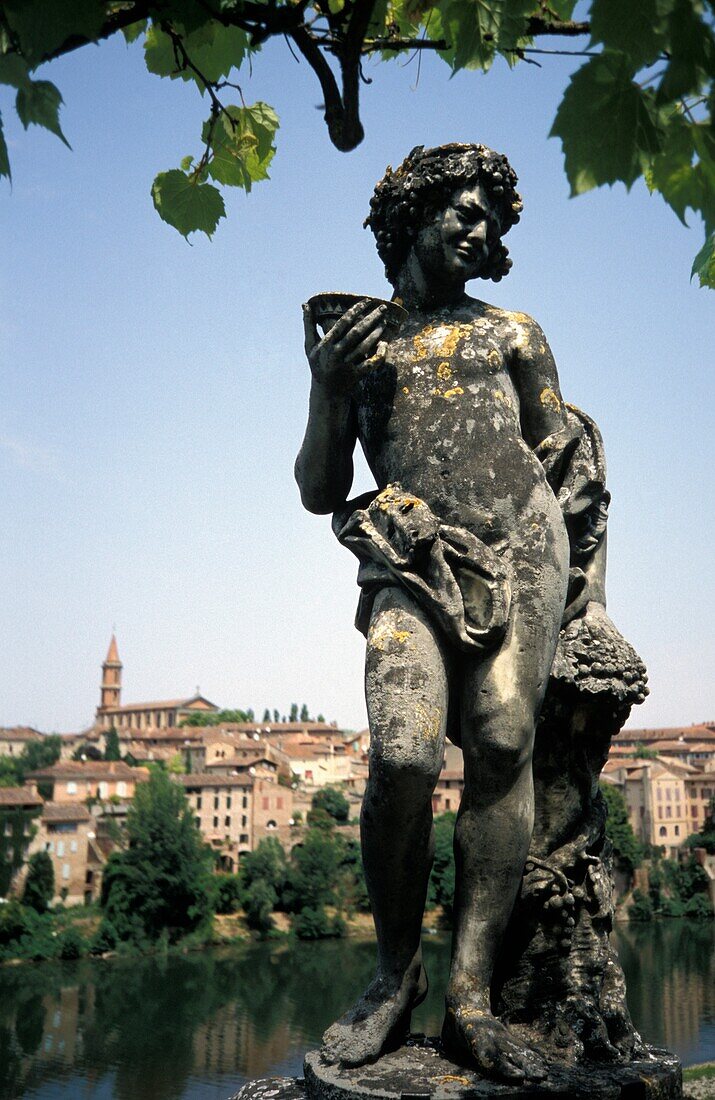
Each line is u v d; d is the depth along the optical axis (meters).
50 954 61.38
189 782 89.75
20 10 2.61
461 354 4.42
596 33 2.52
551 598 4.23
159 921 66.75
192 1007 46.16
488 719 4.09
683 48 2.47
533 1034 4.17
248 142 4.41
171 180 4.49
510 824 4.11
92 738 139.25
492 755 4.09
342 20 3.25
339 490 4.66
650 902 68.44
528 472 4.33
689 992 35.91
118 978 54.88
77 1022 43.44
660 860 72.19
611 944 4.45
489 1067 3.79
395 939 4.19
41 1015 44.94
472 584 4.14
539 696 4.20
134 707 172.62
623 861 70.38
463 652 4.12
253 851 77.69
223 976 54.91
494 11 3.14
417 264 4.64
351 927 71.94
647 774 85.94
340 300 4.28
